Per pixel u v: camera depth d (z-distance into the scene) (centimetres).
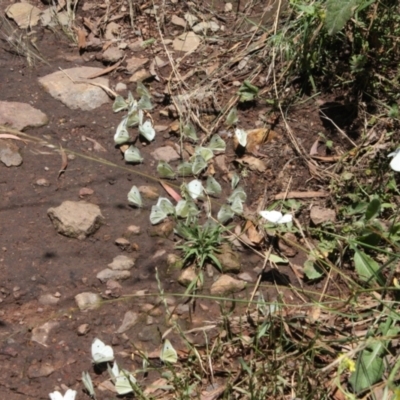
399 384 95
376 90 128
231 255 110
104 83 135
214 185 118
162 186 120
